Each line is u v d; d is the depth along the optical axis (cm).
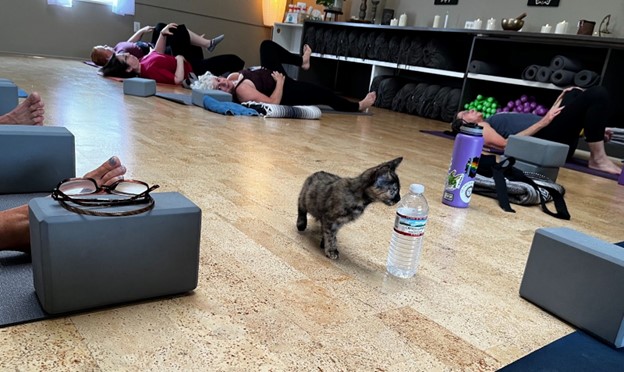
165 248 98
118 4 718
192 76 566
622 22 518
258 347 90
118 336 88
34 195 145
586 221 218
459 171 211
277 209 173
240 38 870
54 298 88
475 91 596
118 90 456
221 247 134
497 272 145
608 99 366
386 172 126
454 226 186
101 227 89
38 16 678
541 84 510
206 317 98
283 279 120
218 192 184
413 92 653
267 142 302
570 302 117
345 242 153
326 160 272
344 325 102
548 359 100
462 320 113
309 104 510
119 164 117
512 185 234
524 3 598
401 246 140
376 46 694
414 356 95
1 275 102
